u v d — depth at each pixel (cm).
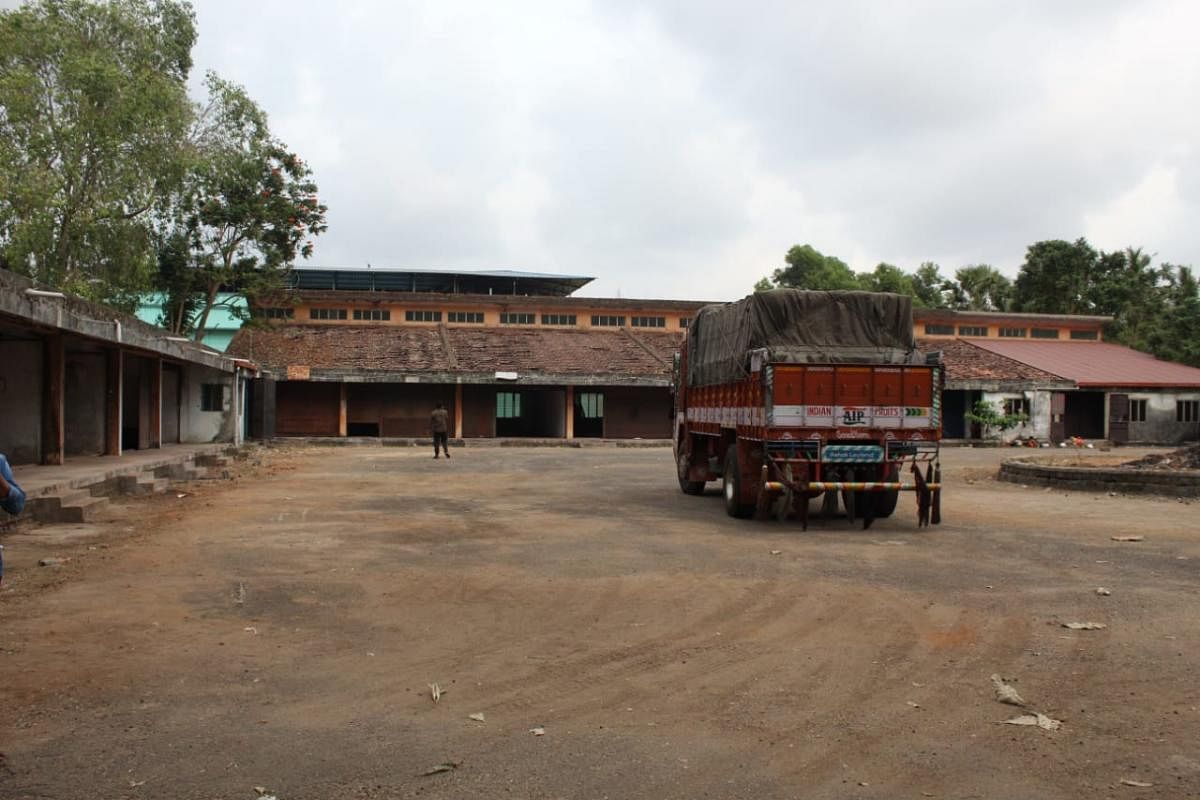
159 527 1254
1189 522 1349
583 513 1484
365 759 452
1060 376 4194
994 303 5925
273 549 1083
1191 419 4294
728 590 863
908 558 1047
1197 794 414
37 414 1812
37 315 1355
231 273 3459
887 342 1441
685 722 508
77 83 2583
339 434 3806
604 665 618
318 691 558
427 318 4341
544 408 4291
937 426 1327
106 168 2698
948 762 452
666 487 1964
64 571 925
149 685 565
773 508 1436
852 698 549
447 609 782
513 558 1040
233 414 3098
